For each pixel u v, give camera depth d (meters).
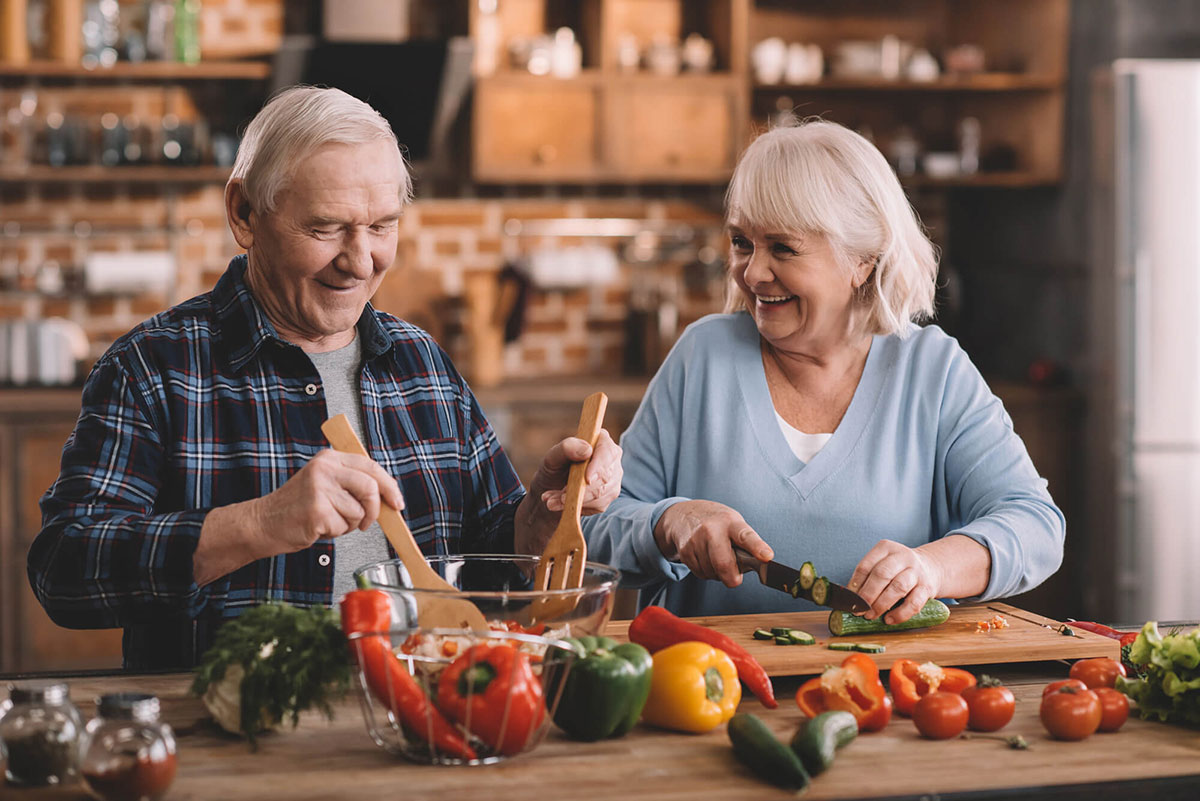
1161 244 4.00
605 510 1.68
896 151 4.48
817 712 1.27
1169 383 4.02
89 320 4.38
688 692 1.22
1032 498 1.76
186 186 4.41
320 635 1.17
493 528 1.78
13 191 4.32
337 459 1.34
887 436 1.86
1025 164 4.52
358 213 1.54
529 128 4.26
